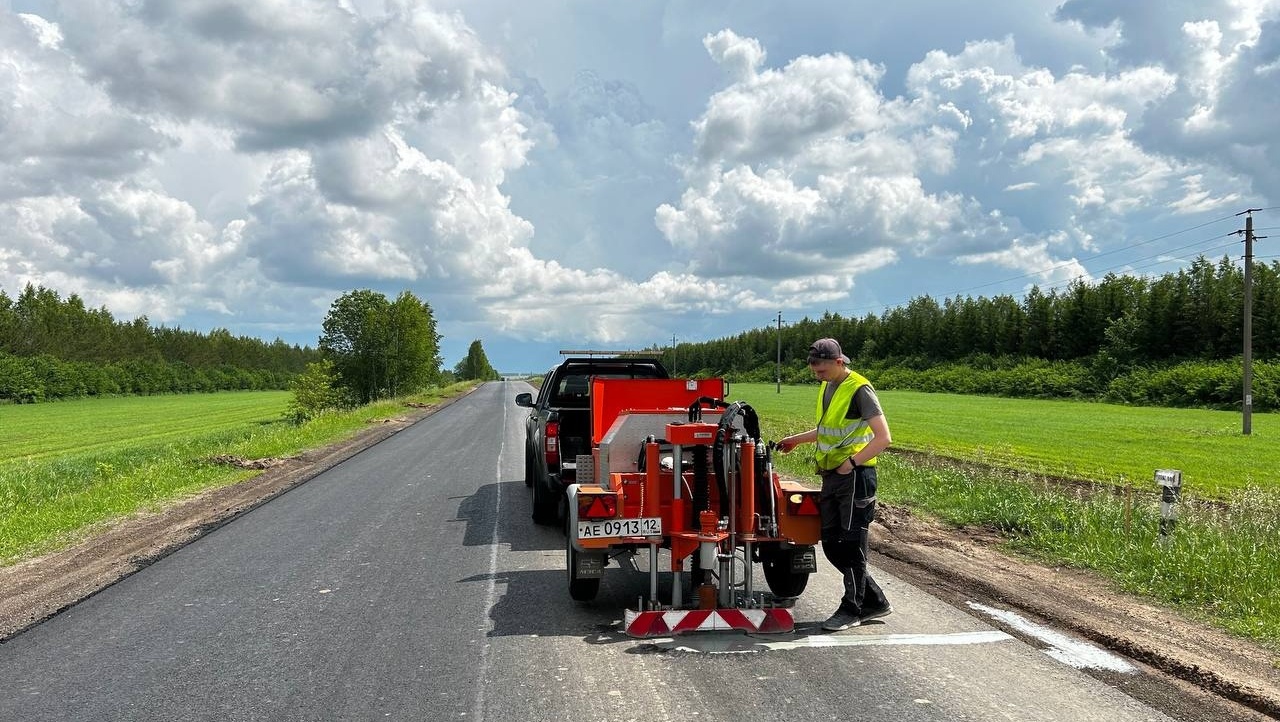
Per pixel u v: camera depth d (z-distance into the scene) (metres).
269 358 132.12
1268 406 38.28
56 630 5.62
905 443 21.80
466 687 4.35
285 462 16.73
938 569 7.04
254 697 4.27
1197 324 53.53
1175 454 19.44
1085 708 4.00
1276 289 52.56
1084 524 8.29
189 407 58.38
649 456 5.61
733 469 5.50
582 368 10.90
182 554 8.10
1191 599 5.96
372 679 4.51
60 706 4.19
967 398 54.81
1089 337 64.81
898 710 3.97
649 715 3.93
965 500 10.12
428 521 9.83
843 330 103.75
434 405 43.78
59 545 8.88
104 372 74.56
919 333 85.69
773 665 4.66
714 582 5.59
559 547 8.29
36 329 72.62
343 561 7.67
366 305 43.97
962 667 4.61
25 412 52.16
